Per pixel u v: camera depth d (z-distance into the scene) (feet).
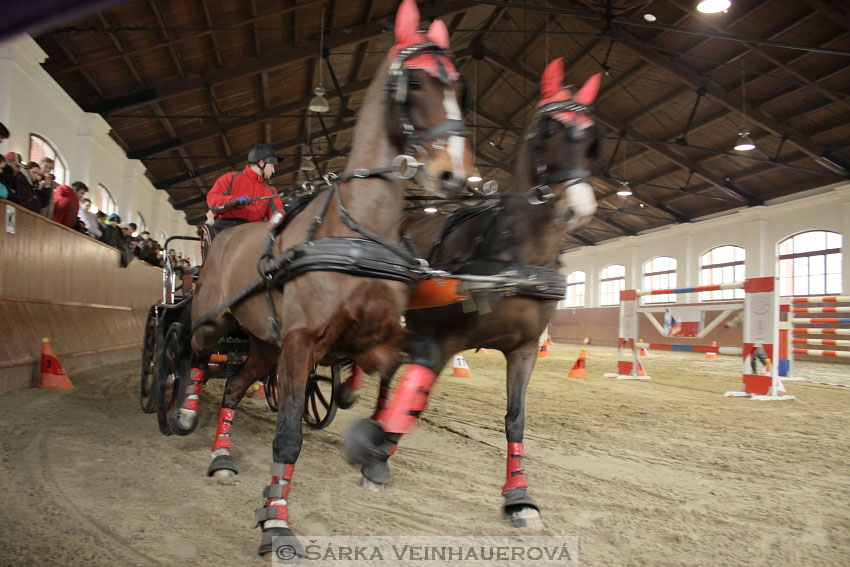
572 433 18.45
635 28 51.88
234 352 17.67
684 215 84.28
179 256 49.08
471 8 53.01
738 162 66.28
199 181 78.38
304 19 46.34
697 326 31.68
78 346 30.12
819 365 52.85
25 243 25.02
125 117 47.60
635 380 34.73
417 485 12.64
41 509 10.32
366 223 9.21
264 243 10.99
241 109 59.06
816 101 52.39
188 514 10.44
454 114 8.75
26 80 35.60
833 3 40.14
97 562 8.33
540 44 59.82
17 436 15.52
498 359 49.96
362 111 9.80
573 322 100.99
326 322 8.71
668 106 61.31
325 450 15.57
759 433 18.92
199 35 41.75
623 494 12.28
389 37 55.77
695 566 8.84
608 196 86.69
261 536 9.54
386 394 13.66
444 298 11.20
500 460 14.94
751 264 72.38
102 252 35.17
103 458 13.87
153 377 17.94
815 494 12.51
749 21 45.37
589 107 11.55
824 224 64.28
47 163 28.76
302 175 86.33
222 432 13.23
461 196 11.35
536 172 11.24
